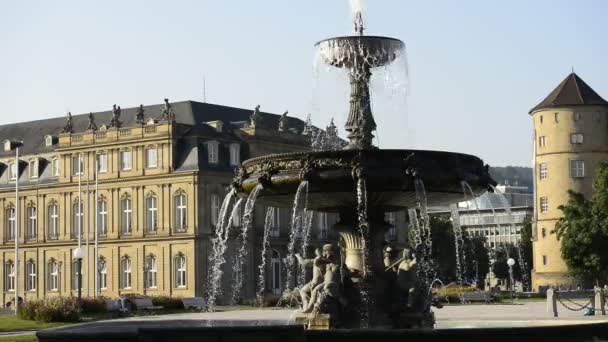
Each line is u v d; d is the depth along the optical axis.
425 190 23.17
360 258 25.06
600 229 99.06
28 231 131.75
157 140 119.88
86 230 121.75
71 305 62.62
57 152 129.00
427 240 27.11
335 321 24.25
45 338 21.78
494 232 166.88
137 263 120.94
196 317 37.12
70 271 127.19
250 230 120.25
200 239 116.38
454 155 23.34
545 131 133.88
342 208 25.11
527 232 164.00
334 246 25.36
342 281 24.67
